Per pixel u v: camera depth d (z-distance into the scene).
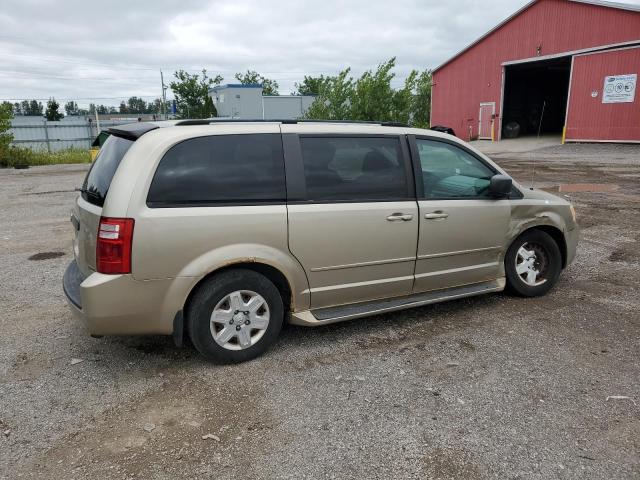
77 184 14.63
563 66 30.28
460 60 32.94
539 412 3.12
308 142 3.85
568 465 2.65
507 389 3.38
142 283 3.32
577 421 3.02
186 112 53.03
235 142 3.61
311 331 4.32
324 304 4.02
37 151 28.38
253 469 2.64
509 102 33.81
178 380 3.52
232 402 3.25
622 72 23.48
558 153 22.56
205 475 2.60
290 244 3.71
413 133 4.33
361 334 4.25
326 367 3.70
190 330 3.57
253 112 48.00
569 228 5.16
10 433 2.94
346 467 2.65
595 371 3.60
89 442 2.86
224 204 3.50
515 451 2.76
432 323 4.46
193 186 3.43
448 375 3.57
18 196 12.34
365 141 4.07
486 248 4.64
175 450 2.79
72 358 3.85
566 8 25.67
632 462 2.67
